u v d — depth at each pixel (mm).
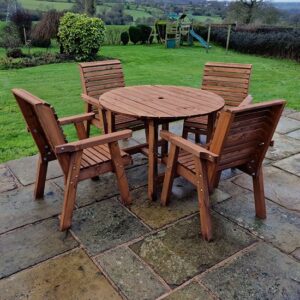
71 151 2092
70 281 1857
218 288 1821
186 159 2471
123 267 1961
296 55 10898
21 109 2258
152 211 2529
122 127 3283
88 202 2627
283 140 4043
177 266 1974
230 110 1869
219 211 2541
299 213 2539
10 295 1761
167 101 2885
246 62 10422
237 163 2266
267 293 1794
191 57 10969
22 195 2717
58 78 7113
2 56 9086
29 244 2146
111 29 13602
